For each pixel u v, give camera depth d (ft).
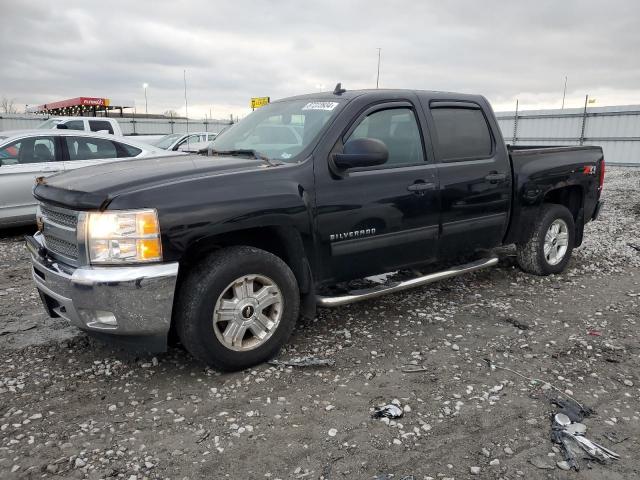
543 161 17.22
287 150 12.48
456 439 8.93
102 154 27.32
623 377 11.19
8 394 10.35
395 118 13.71
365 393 10.42
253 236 11.87
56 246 11.08
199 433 9.07
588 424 9.41
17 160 25.09
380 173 12.98
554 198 19.53
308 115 13.25
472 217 15.14
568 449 8.62
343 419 9.50
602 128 85.40
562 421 9.40
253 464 8.27
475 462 8.32
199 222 10.18
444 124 14.76
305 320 14.21
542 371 11.43
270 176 11.27
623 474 8.07
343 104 12.94
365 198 12.59
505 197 16.02
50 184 11.28
